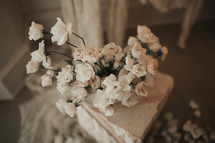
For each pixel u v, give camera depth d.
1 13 1.24
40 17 1.54
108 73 0.87
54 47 1.19
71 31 0.68
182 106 1.56
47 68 0.81
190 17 1.59
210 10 1.99
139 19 1.96
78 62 0.84
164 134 1.32
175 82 1.68
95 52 0.69
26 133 1.45
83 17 1.22
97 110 0.97
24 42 1.44
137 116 0.94
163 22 2.01
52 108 1.52
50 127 1.46
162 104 1.04
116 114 0.95
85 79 0.72
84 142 1.40
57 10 1.56
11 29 1.34
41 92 1.59
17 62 1.45
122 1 1.30
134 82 0.84
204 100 1.59
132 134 0.90
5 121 1.50
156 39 0.86
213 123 1.48
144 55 0.78
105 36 1.78
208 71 1.74
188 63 1.78
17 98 1.58
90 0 1.15
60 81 0.79
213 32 1.97
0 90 1.47
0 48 1.28
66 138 1.42
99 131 1.16
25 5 1.49
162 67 1.76
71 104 0.73
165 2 1.39
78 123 1.46
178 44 1.87
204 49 1.87
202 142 1.25
